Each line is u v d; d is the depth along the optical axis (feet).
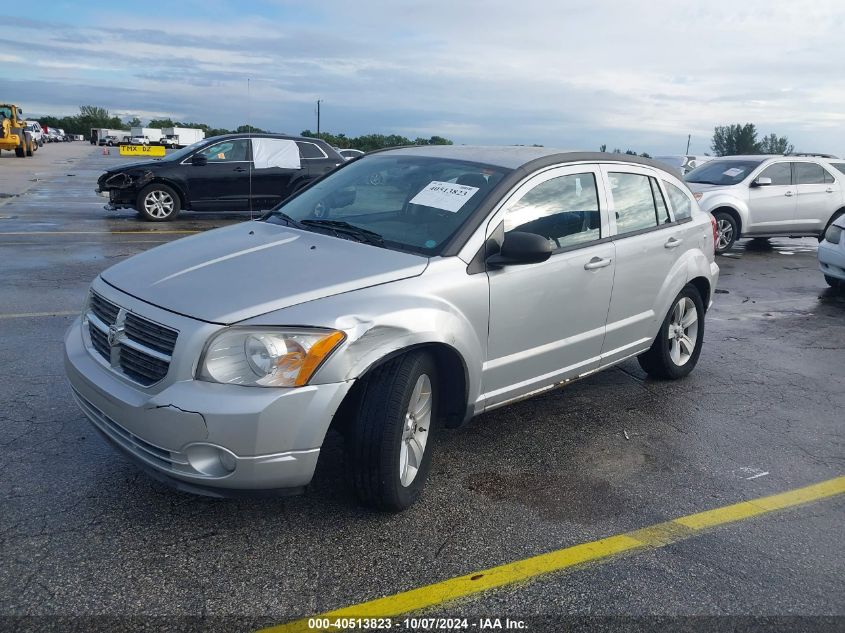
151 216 46.96
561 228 14.02
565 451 14.16
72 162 119.34
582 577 9.96
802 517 11.99
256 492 9.82
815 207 43.06
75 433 13.61
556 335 13.96
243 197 48.44
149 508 11.16
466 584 9.68
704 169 45.88
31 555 9.82
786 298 30.73
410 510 11.54
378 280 10.92
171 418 9.52
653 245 16.31
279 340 9.69
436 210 12.94
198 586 9.36
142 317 10.27
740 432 15.64
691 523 11.60
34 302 23.39
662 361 17.99
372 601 9.25
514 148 15.35
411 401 11.05
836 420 16.66
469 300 11.85
